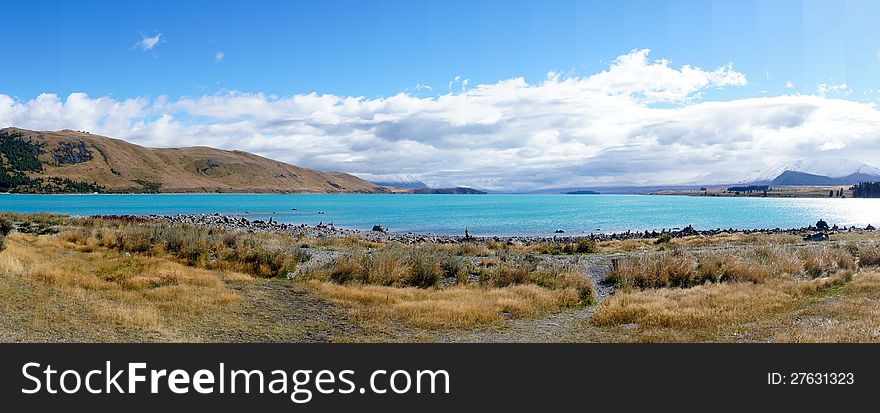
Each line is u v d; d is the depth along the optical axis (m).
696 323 14.51
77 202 176.38
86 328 12.71
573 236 70.81
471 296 19.16
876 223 110.31
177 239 28.22
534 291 19.95
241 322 14.70
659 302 17.05
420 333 14.26
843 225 102.62
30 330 12.09
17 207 130.50
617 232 79.19
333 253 32.84
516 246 47.09
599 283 23.70
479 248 39.25
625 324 15.23
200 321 14.48
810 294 18.36
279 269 23.44
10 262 17.86
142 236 29.17
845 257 26.12
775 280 21.36
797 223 107.31
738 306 16.14
